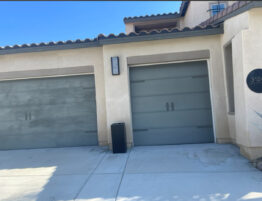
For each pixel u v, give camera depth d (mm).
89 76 6801
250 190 3250
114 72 6043
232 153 5031
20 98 6953
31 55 6719
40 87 6922
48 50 6461
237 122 4898
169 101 6359
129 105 6094
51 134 6867
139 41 5953
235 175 3814
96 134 6770
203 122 6242
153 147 6078
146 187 3529
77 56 6656
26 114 6926
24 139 6902
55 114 6875
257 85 4406
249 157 4500
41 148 6824
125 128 6043
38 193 3525
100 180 3918
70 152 6043
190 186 3482
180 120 6316
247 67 4465
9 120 6953
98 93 6578
